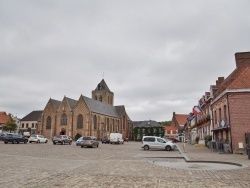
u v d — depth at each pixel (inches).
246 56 1166.3
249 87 959.0
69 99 3302.2
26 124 4136.3
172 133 4079.7
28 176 400.8
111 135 2166.6
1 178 383.2
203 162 634.8
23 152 931.3
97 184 344.2
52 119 3213.6
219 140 1091.3
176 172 449.1
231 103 967.0
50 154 876.0
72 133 3070.9
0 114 3572.8
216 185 337.1
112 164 574.2
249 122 936.9
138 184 344.5
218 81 1481.3
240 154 877.8
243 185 336.8
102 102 3666.3
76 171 457.7
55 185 336.2
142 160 681.0
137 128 4097.0
